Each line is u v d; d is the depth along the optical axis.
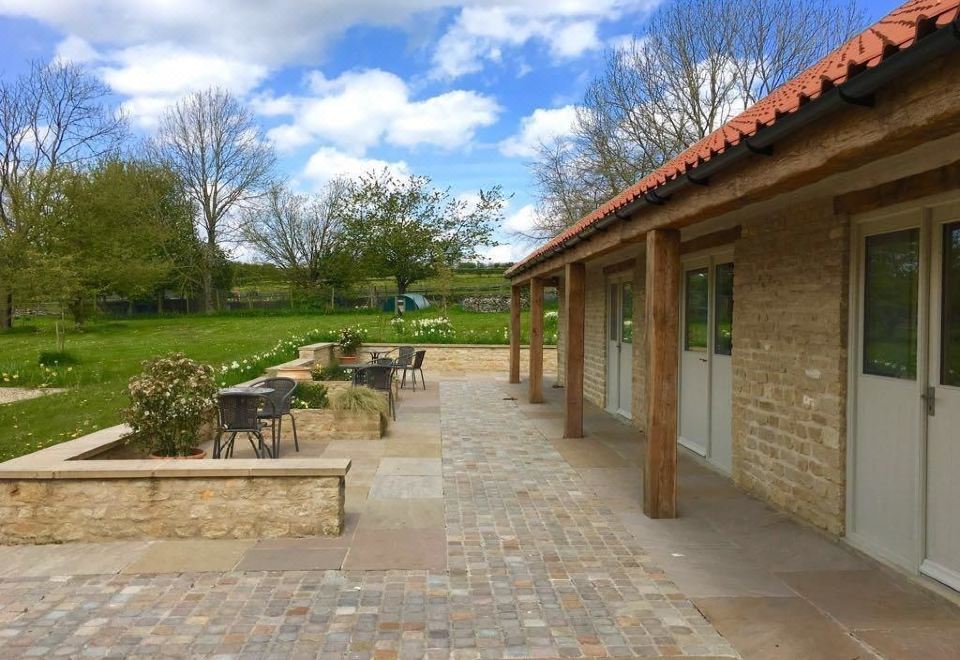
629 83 22.77
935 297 3.53
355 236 35.34
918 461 3.64
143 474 4.34
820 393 4.46
